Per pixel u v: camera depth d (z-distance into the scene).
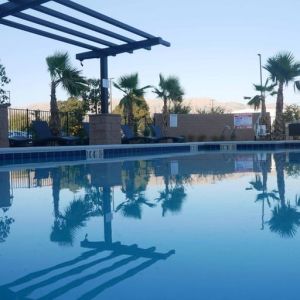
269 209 3.81
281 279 1.97
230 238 2.76
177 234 2.90
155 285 1.92
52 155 10.83
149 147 14.30
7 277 2.05
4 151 9.49
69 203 4.25
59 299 1.78
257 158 11.38
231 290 1.84
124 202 4.29
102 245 2.64
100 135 13.12
